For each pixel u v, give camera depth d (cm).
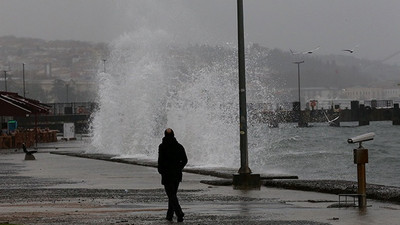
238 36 4559
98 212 3312
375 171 9069
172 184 3012
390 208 3350
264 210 3341
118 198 3994
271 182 4638
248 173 4531
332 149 13588
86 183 5056
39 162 7794
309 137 19025
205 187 4619
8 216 3159
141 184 4928
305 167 9062
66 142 14962
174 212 3278
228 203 3684
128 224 2880
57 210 3403
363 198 3416
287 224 2827
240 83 4556
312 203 3644
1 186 4862
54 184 4991
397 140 18812
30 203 3756
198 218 3070
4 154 9925
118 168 6612
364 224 2798
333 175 7825
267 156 10731
